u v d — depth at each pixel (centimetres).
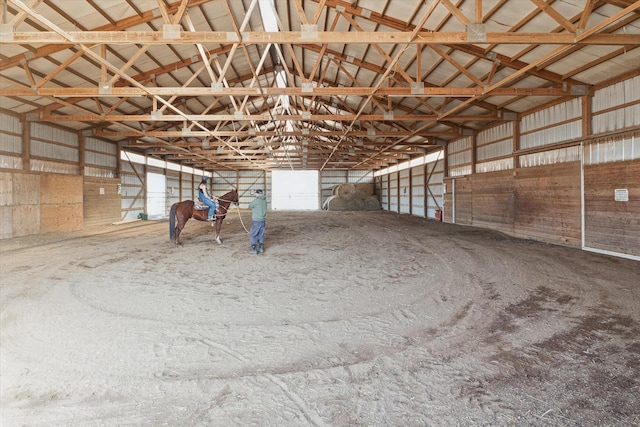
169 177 2098
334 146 1652
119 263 620
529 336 305
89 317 353
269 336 309
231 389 227
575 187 762
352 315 362
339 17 769
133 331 319
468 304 393
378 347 287
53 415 201
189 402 213
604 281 477
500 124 1134
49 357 270
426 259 647
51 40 470
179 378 240
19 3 407
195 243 867
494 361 261
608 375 240
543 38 489
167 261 640
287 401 213
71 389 228
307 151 1716
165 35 481
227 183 2756
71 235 1034
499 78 845
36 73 821
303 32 493
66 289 452
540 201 878
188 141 1689
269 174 2769
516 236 977
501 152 1130
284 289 457
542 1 492
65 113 1095
